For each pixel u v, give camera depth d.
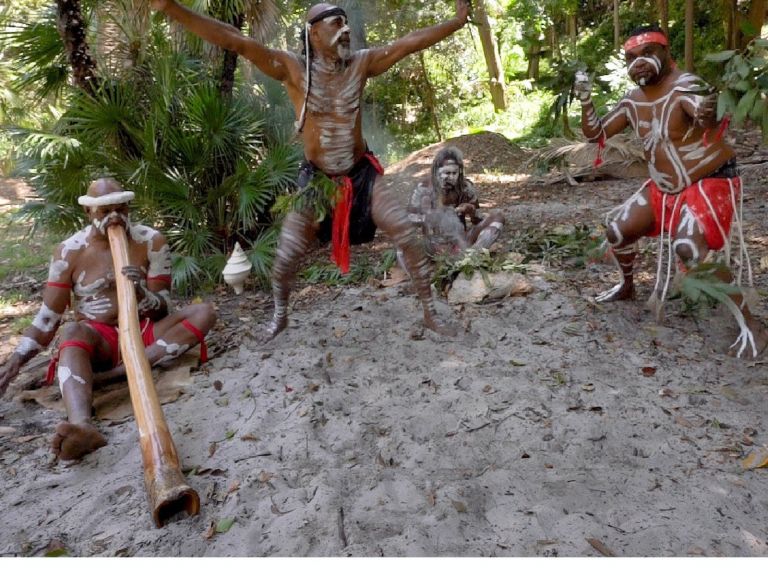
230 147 6.71
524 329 4.72
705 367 4.02
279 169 6.50
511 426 3.47
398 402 3.79
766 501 2.90
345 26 3.80
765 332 4.19
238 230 6.93
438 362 4.27
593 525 2.76
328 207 4.18
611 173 10.29
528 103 18.67
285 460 3.36
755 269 5.69
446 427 3.54
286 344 4.69
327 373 4.23
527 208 8.86
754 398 3.69
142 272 4.30
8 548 2.90
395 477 3.17
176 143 6.48
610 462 3.21
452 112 18.34
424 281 4.52
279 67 3.92
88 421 3.70
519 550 2.67
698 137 4.10
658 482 3.03
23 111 12.10
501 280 5.22
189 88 6.71
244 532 2.88
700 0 18.05
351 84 3.93
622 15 20.81
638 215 4.57
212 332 5.11
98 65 6.78
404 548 2.67
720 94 3.48
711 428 3.43
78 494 3.25
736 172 4.23
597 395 3.74
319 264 6.74
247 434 3.56
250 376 4.25
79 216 6.39
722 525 2.76
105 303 4.17
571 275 5.71
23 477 3.47
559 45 20.53
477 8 17.81
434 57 17.58
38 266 7.88
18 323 5.81
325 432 3.58
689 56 12.88
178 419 3.82
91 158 6.28
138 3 6.44
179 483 3.01
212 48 6.81
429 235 5.96
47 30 6.67
